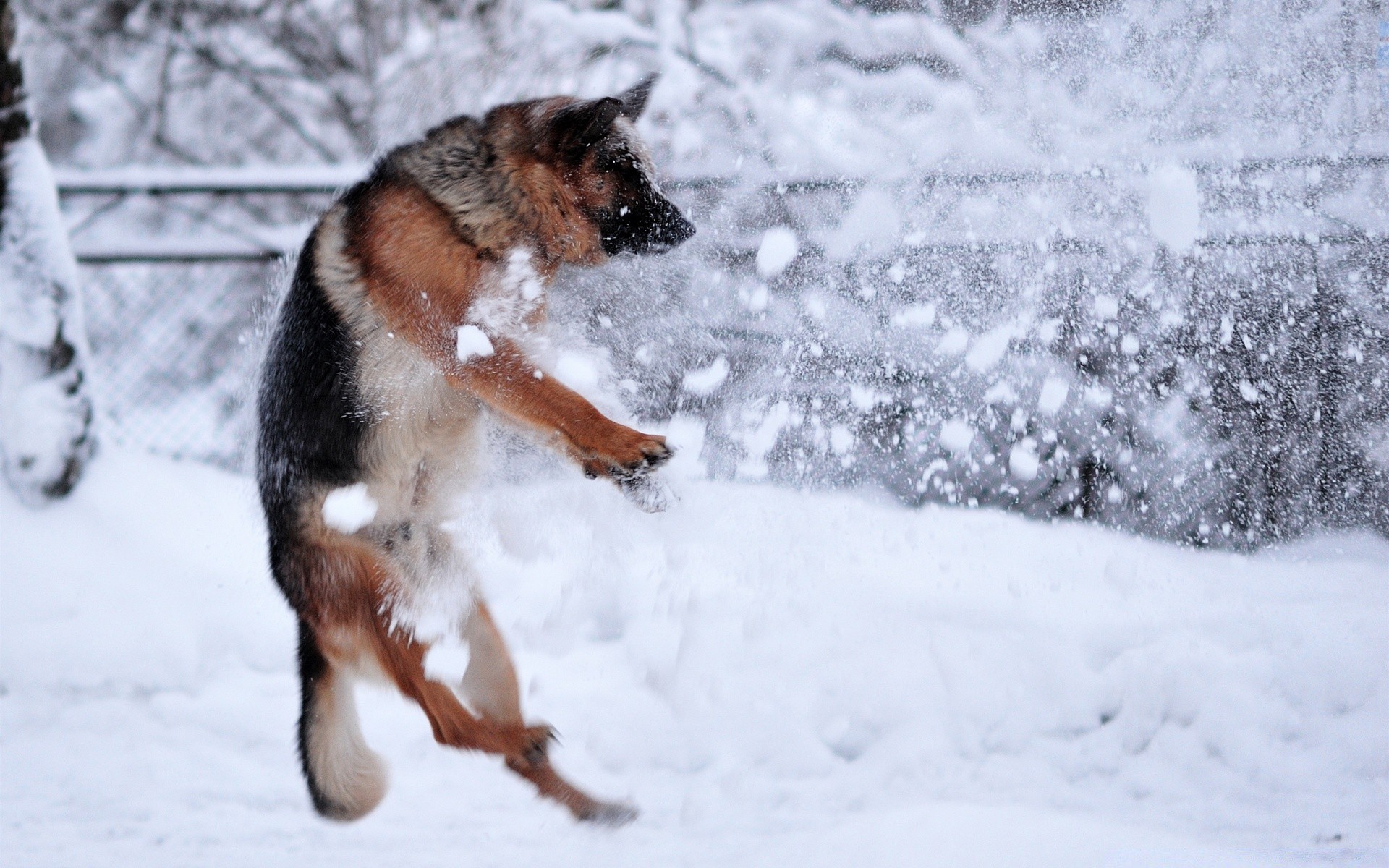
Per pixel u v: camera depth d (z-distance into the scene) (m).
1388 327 7.32
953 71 7.87
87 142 15.41
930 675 5.09
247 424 5.26
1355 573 6.26
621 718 5.27
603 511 4.91
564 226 4.38
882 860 3.26
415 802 4.77
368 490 4.26
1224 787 4.44
